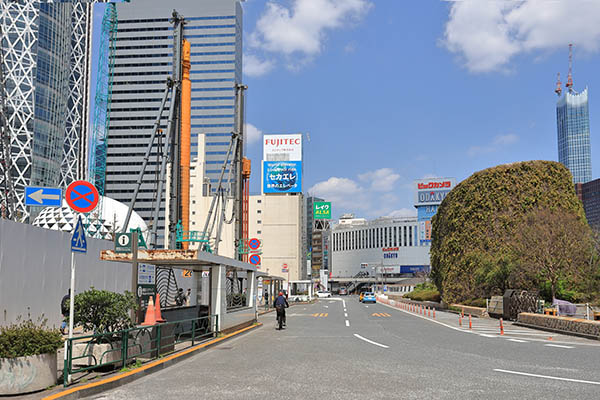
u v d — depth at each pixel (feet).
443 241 167.94
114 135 573.33
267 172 459.32
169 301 87.81
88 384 30.55
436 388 30.81
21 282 60.75
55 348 29.99
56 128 421.59
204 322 64.49
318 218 532.73
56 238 68.39
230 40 604.08
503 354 48.70
